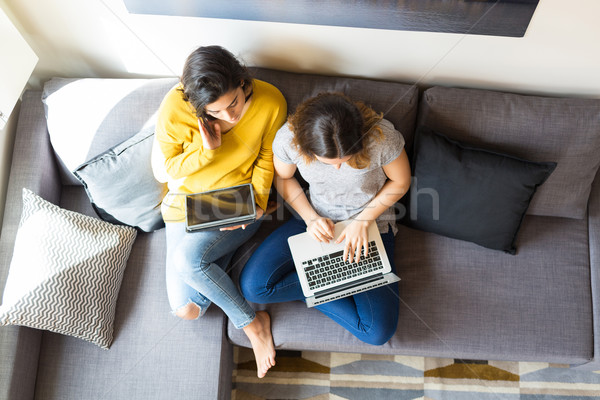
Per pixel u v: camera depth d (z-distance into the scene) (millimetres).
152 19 1487
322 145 1230
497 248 1598
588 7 1327
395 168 1439
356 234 1509
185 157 1434
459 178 1499
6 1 1441
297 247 1536
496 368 1839
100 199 1562
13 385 1444
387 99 1538
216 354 1558
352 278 1513
